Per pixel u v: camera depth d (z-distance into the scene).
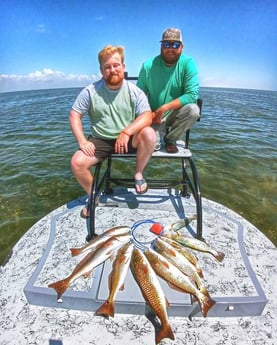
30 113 17.44
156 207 3.09
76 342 1.82
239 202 4.82
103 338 1.84
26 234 2.78
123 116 2.58
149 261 2.15
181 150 2.95
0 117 15.73
